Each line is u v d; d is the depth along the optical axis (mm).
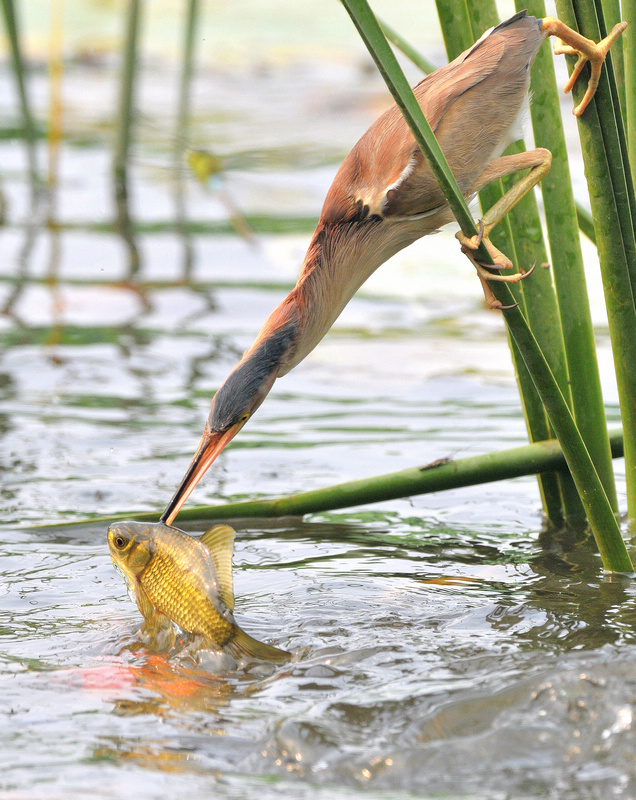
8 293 15992
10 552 8102
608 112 6992
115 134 21906
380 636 6391
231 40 35719
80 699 5695
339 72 32188
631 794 4531
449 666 5867
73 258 17766
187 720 5402
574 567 7609
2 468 9930
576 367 8031
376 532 8570
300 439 10656
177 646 6406
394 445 10336
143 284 16484
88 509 8961
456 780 4703
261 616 6785
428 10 33969
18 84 20734
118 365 13055
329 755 4906
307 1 40906
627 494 8219
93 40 34875
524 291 8164
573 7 6973
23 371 12836
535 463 8219
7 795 4633
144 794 4637
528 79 7277
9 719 5449
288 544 8305
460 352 13414
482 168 7273
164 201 21391
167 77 31531
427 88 7375
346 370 12820
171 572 6336
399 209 7238
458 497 9461
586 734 4914
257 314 15078
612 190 7156
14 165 23469
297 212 20359
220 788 4688
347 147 23641
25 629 6730
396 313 15312
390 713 5281
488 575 7500
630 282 7406
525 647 6133
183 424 11195
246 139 23781
